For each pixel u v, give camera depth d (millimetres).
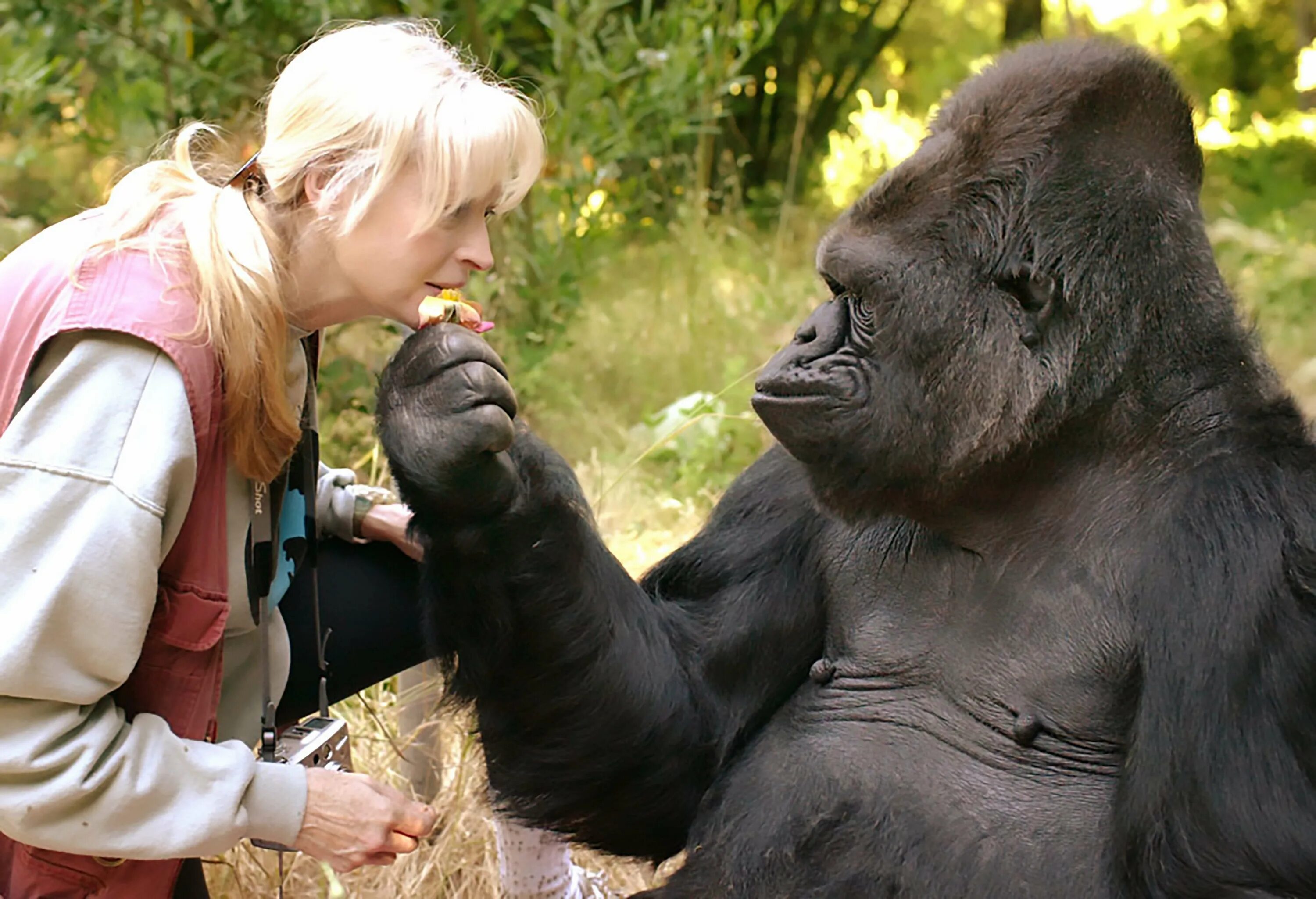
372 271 2535
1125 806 2385
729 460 6051
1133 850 2350
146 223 2434
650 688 2869
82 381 2307
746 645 3000
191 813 2402
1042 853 2484
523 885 3389
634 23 8602
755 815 2736
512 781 2930
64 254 2416
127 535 2273
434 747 3918
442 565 2658
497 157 2490
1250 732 2289
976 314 2537
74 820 2348
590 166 6820
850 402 2600
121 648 2311
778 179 12172
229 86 6289
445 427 2434
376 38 2508
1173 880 2299
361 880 3643
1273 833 2254
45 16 6191
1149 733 2375
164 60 6266
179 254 2406
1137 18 18016
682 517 5582
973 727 2635
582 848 3061
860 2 13344
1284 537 2367
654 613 2992
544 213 6848
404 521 3252
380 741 3982
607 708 2818
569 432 6465
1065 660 2566
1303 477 2447
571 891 3482
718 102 7969
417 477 2463
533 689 2793
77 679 2305
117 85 6570
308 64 2484
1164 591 2428
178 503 2373
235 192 2480
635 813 2975
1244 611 2332
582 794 2912
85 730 2348
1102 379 2516
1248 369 2596
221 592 2496
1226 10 18031
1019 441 2531
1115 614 2529
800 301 7859
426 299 2586
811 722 2830
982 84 2637
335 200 2469
